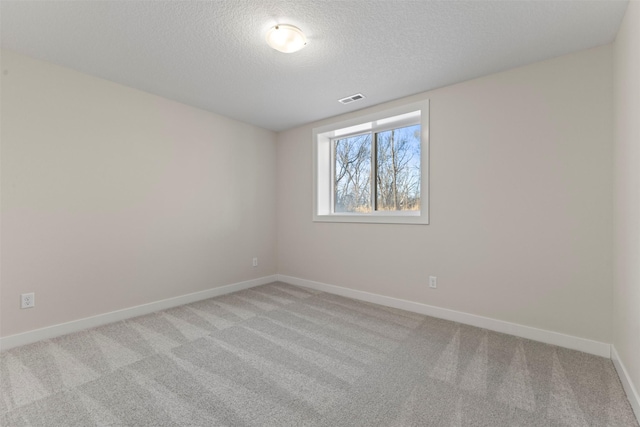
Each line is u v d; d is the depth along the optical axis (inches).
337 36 76.9
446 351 82.0
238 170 148.1
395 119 124.6
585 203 81.4
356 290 133.4
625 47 66.2
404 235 118.3
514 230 92.9
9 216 83.4
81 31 74.5
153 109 115.0
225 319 106.7
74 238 95.3
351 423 54.0
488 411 57.1
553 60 86.3
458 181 104.1
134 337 90.7
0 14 67.5
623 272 67.6
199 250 131.1
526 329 90.5
